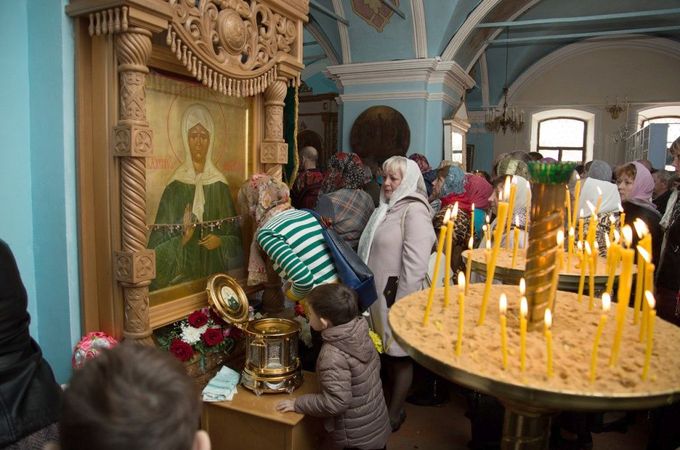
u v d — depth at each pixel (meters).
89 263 1.74
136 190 1.68
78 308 1.75
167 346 1.99
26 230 1.74
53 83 1.68
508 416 0.90
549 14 8.86
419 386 2.88
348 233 2.65
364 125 6.89
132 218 1.68
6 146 1.67
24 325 1.21
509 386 0.72
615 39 10.02
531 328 0.95
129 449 0.50
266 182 2.22
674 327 1.01
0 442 1.09
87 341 1.69
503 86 10.78
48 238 1.74
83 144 1.70
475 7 6.54
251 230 2.46
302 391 2.03
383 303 2.31
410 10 6.27
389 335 2.29
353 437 1.87
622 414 2.66
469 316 1.03
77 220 1.73
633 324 1.01
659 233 2.61
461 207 2.79
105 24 1.60
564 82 10.55
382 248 2.32
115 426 0.50
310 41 9.47
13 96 1.67
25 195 1.73
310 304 1.84
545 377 0.76
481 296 1.18
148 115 1.88
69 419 0.52
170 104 1.97
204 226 2.18
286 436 1.85
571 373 0.77
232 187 2.33
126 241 1.70
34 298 1.78
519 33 9.37
